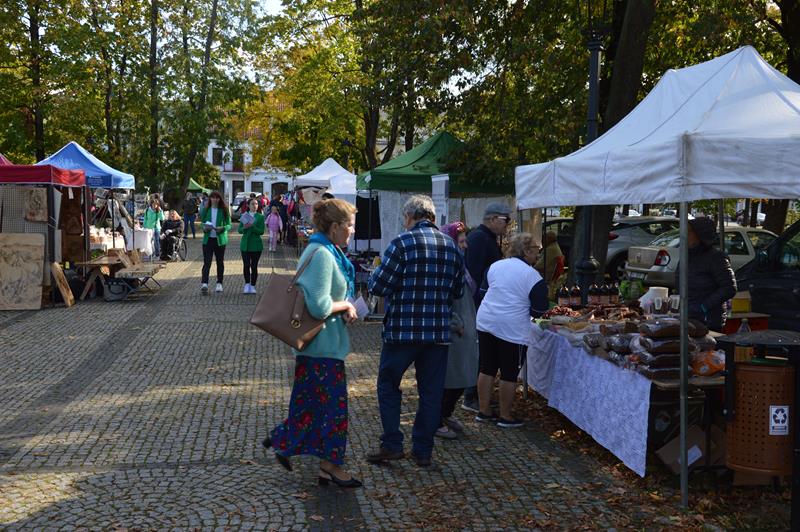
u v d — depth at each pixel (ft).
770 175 13.92
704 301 19.94
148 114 103.55
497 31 46.34
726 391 14.42
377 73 49.06
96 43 96.94
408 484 16.52
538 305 20.20
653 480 16.72
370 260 45.88
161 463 17.66
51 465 17.43
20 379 26.07
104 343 32.78
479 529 14.20
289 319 15.28
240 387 25.20
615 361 17.19
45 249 44.21
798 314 26.81
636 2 38.11
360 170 123.95
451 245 17.39
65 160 58.95
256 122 130.52
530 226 35.17
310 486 16.29
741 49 17.92
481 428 20.93
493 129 45.29
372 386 25.58
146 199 98.73
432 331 17.02
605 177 17.58
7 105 95.76
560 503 15.49
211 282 57.06
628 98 39.19
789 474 14.10
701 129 15.17
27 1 92.99
